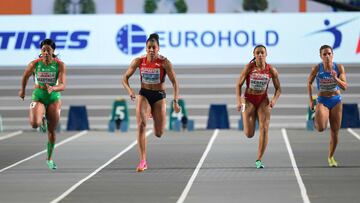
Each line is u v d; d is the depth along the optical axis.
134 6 55.44
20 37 55.56
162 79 33.75
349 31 55.22
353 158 38.84
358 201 26.27
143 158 34.47
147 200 26.80
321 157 39.38
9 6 55.47
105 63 55.62
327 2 55.06
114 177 32.56
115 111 54.72
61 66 33.69
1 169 35.34
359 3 55.22
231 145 45.16
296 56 55.22
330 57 34.22
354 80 55.34
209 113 55.22
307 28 55.19
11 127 56.00
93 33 55.47
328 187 29.47
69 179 32.03
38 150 43.00
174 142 46.91
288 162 37.41
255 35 55.22
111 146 44.84
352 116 54.88
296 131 53.59
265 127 34.78
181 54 55.34
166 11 55.34
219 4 55.22
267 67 34.16
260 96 34.50
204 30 55.22
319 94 34.78
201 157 39.50
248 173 33.62
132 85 55.97
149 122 55.66
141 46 55.44
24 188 29.67
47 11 55.47
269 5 55.12
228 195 27.73
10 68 55.75
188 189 29.22
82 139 49.00
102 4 55.47
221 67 55.44
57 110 33.97
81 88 55.81
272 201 26.41
